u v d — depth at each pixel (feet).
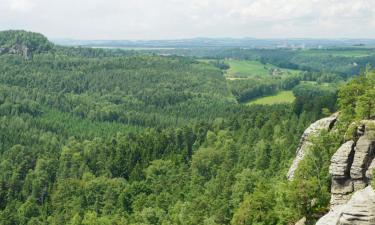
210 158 603.26
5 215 566.77
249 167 533.14
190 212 448.24
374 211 206.18
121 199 557.74
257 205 323.98
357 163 271.69
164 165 627.87
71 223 507.71
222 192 469.98
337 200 273.54
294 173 328.90
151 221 480.64
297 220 282.56
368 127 280.92
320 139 324.60
